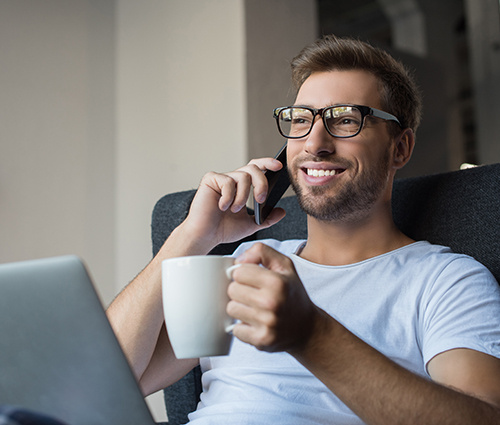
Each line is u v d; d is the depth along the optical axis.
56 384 0.54
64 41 3.14
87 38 3.24
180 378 1.30
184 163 2.97
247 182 1.19
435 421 0.76
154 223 1.47
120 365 0.57
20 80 2.96
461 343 0.96
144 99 3.20
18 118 2.93
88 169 3.16
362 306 1.12
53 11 3.11
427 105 3.85
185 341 0.69
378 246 1.24
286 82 2.94
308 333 0.71
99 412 0.55
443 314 1.03
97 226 3.17
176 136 3.02
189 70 2.98
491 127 3.89
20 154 2.91
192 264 0.68
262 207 1.23
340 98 1.25
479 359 0.93
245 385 1.11
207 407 1.09
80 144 3.14
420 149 3.81
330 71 1.28
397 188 1.35
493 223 1.15
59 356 0.55
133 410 0.56
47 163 3.01
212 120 2.86
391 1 4.54
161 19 3.15
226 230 1.23
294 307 0.67
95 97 3.24
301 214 1.47
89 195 3.15
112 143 3.29
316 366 0.74
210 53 2.88
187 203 1.41
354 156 1.21
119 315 1.16
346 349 0.74
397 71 1.31
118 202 3.26
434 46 4.55
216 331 0.69
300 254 1.31
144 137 3.17
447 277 1.09
